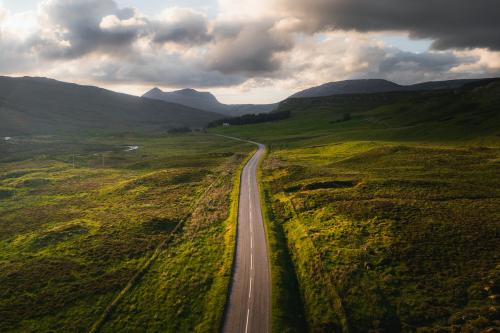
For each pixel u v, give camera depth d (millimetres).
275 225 66125
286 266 50125
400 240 52906
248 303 41344
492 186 76062
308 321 38562
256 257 53062
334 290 42438
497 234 51031
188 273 49719
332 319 37844
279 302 40875
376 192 77750
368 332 35656
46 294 46219
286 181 98062
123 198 95125
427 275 43719
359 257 49562
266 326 37188
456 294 39375
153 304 42875
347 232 58094
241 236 61375
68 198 99562
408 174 92812
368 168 105812
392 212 64062
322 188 87312
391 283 43031
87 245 62094
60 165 157625
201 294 44281
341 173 99562
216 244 59219
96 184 115812
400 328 35719
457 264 45031
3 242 66188
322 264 48531
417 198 71625
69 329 39062
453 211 61781
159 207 84562
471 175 86125
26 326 39750
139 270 51500
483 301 37531
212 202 83875
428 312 37156
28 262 56344
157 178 115062
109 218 77125
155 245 61281
